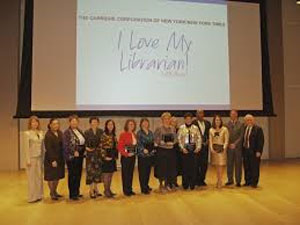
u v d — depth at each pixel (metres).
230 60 9.34
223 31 9.31
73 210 5.31
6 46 8.85
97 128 5.99
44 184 7.21
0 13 8.86
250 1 9.57
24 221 4.80
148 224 4.62
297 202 5.64
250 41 9.55
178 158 6.66
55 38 8.39
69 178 5.89
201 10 9.16
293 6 10.88
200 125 6.87
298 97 10.89
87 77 8.52
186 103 8.98
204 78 9.12
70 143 5.80
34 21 8.30
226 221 4.71
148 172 6.29
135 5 8.79
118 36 8.69
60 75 8.40
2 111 8.84
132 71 8.73
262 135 6.68
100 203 5.69
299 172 8.27
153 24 8.88
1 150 8.83
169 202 5.70
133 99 8.73
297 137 10.87
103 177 6.01
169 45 8.94
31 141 5.81
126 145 6.13
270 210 5.21
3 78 8.84
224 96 9.25
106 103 8.59
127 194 6.14
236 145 6.77
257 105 9.56
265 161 10.05
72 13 8.48
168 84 8.91
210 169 8.80
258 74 9.59
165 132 6.40
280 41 10.42
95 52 8.57
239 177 6.78
